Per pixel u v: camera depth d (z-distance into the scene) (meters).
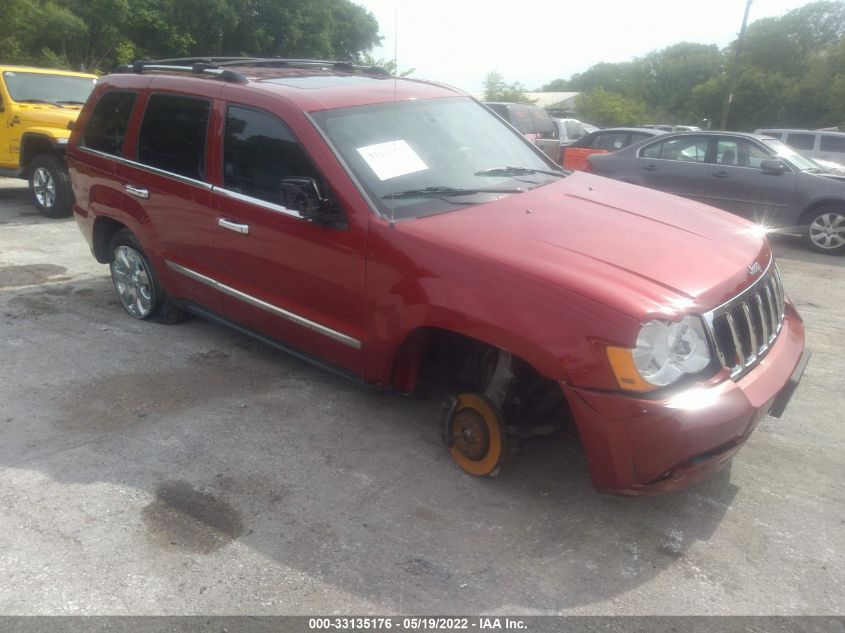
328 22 39.59
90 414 4.16
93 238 5.65
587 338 2.86
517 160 4.47
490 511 3.31
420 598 2.77
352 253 3.61
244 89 4.25
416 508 3.32
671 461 2.83
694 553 3.05
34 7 25.36
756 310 3.29
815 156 17.95
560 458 3.75
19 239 8.23
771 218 9.71
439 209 3.66
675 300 2.91
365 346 3.69
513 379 3.34
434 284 3.29
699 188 10.27
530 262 3.11
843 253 9.34
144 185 4.93
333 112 3.96
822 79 56.72
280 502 3.36
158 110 4.88
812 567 2.98
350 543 3.08
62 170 9.20
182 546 3.05
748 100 60.91
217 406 4.27
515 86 58.72
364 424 4.08
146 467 3.64
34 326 5.49
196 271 4.69
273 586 2.83
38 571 2.90
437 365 3.86
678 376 2.85
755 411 2.95
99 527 3.17
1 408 4.22
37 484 3.49
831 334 5.82
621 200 4.10
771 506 3.38
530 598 2.78
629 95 86.44
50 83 10.48
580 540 3.12
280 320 4.17
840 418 4.28
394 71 4.84
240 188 4.22
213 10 33.78
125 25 31.11
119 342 5.19
